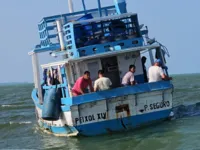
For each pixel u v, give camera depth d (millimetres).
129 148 16625
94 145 17797
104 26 20812
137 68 20891
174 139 17141
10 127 30234
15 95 94875
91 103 18578
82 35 20531
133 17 20859
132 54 20797
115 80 20641
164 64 20953
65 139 20141
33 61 23031
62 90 20719
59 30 22016
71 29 20062
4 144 22469
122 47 20484
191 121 20859
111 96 18766
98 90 18969
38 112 25156
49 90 19984
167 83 19766
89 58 19656
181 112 25172
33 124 30578
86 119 18656
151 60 21688
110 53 19734
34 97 25938
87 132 18938
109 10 23922
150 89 19344
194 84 81125
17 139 23844
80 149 17438
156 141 17156
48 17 23234
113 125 19062
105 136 19125
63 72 20391
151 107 19547
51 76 22156
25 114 41375
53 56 21391
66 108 18906
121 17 20594
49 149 18625
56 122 20781
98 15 24000
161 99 19797
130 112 19125
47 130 23828
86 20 20281
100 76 19094
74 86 19203
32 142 21609
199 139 16625
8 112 46750
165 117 20078
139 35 20891
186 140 16734
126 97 18984
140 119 19422
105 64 20516
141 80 20938
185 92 49656
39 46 25047
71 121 18688
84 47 19969
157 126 19906
